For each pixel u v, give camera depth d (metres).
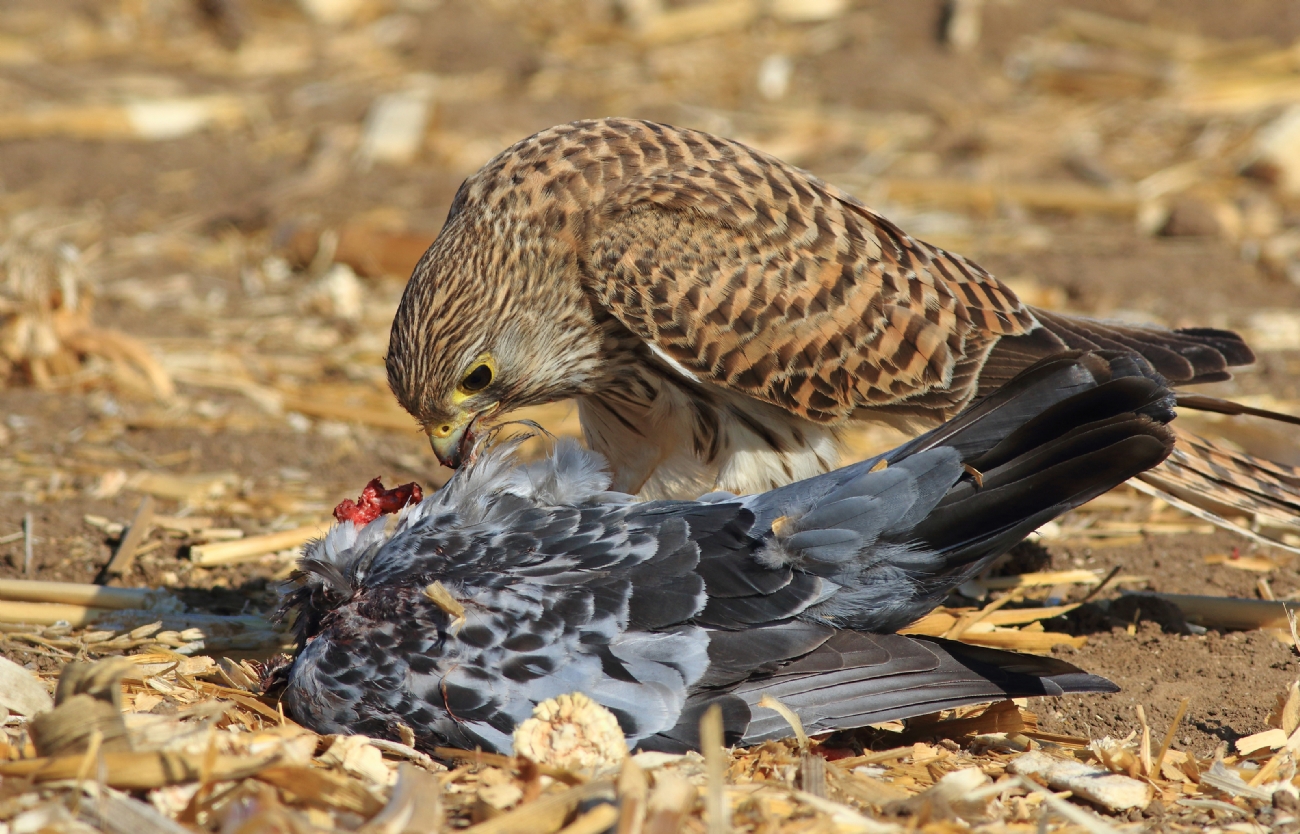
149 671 8.54
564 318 9.82
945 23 25.81
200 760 6.61
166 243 18.67
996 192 20.22
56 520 11.30
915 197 20.50
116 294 16.88
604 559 7.72
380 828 6.25
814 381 9.81
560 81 24.22
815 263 9.79
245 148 21.97
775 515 7.85
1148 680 8.99
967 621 9.66
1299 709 8.01
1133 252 18.81
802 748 7.15
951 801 6.93
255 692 8.39
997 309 10.14
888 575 7.71
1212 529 11.75
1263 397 14.52
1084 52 24.97
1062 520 12.06
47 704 7.76
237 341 15.83
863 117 23.11
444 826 6.63
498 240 9.69
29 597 9.82
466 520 8.24
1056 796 7.12
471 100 23.31
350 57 25.30
